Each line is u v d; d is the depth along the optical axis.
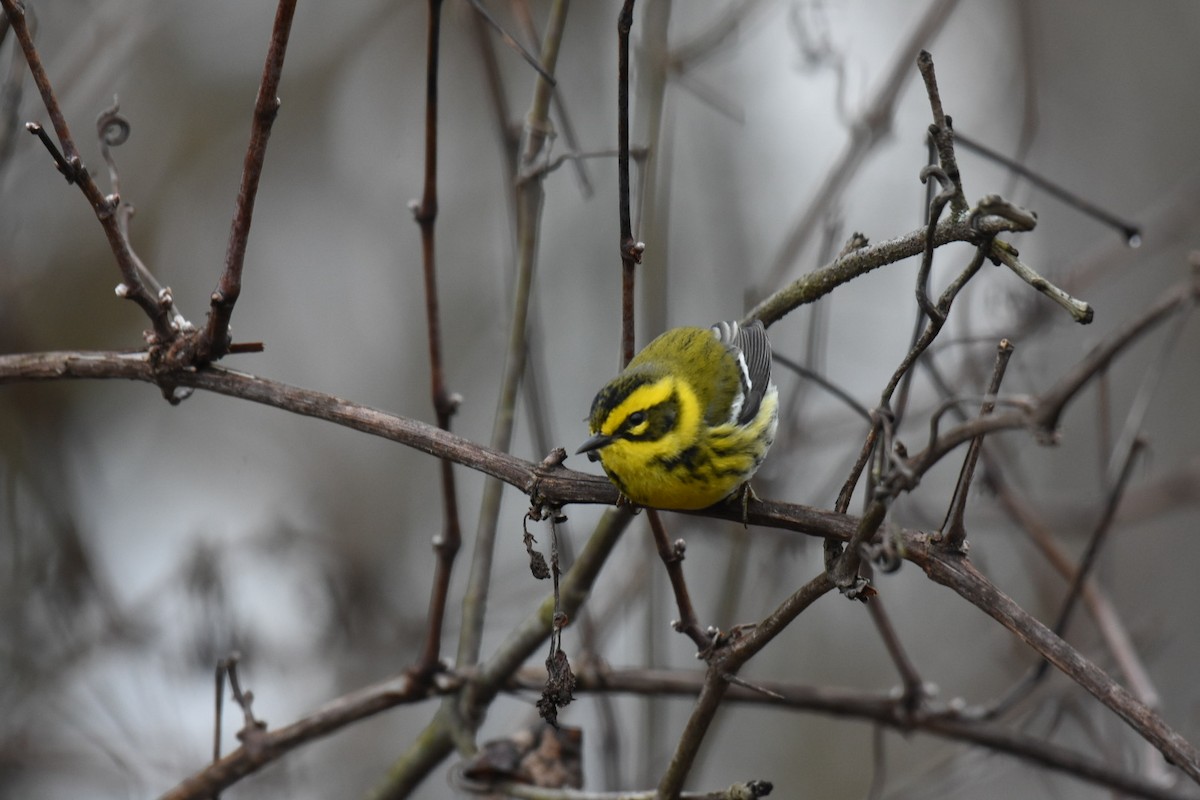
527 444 15.57
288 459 16.36
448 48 17.42
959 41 16.02
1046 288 4.79
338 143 17.80
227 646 11.13
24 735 11.18
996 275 11.52
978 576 5.30
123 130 6.73
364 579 13.12
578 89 16.02
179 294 16.80
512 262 9.01
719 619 10.12
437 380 7.81
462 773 8.02
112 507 15.04
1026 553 12.94
